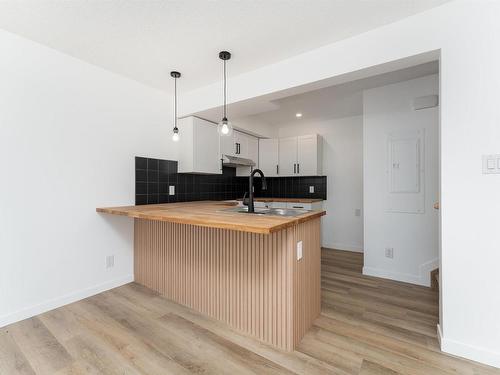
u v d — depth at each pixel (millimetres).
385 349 1653
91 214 2451
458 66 1553
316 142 4332
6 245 1933
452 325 1602
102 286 2545
